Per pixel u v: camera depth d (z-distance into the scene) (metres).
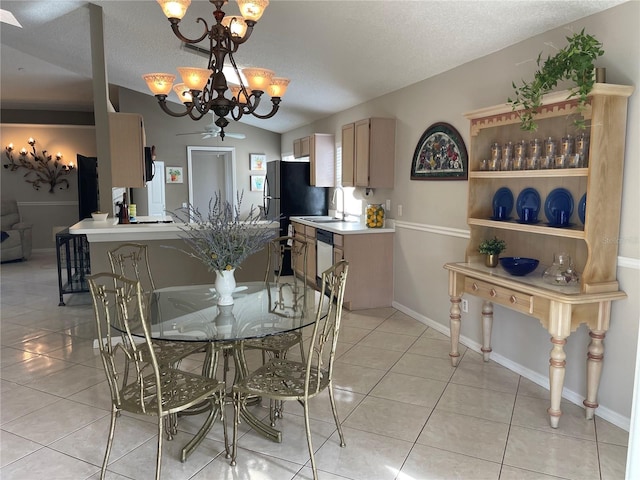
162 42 4.97
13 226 8.04
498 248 3.16
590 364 2.59
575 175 2.49
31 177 8.66
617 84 2.47
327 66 4.58
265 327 2.33
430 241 4.30
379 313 4.79
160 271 4.14
